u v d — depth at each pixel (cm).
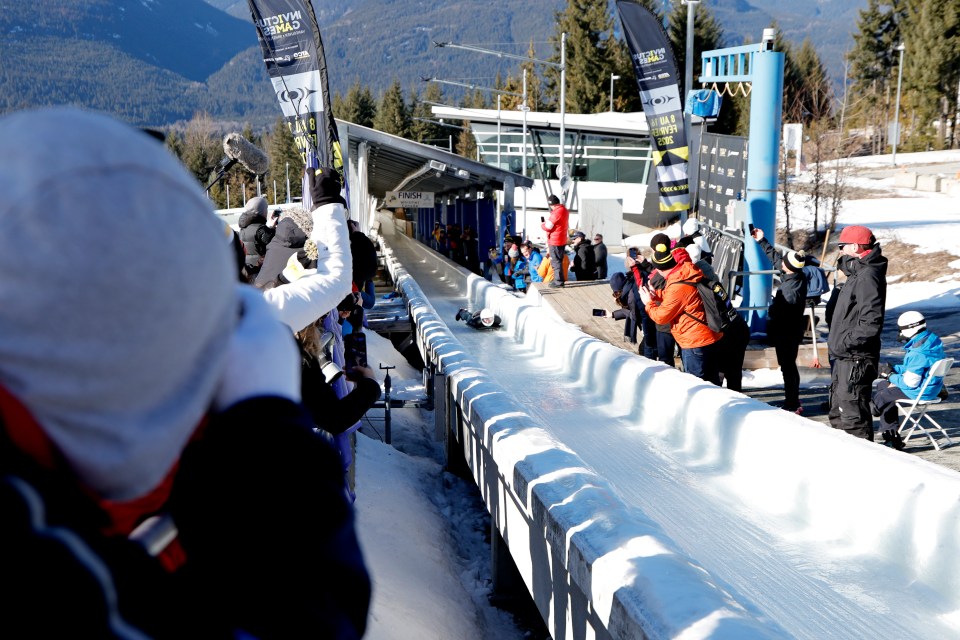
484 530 648
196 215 68
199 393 71
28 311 60
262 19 754
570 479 366
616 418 698
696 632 216
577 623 308
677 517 483
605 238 3472
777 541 441
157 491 82
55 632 60
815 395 957
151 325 64
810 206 2727
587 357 841
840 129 3206
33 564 60
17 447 64
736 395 585
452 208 3616
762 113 1134
